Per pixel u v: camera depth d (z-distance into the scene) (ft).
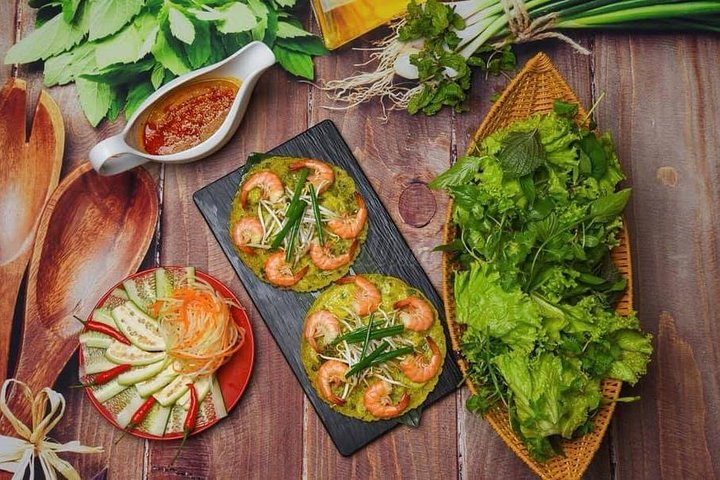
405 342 3.29
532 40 3.47
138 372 3.24
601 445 3.33
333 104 3.47
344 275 3.35
